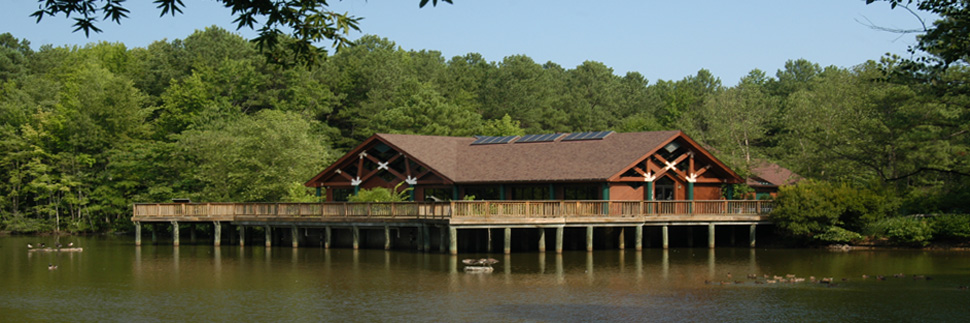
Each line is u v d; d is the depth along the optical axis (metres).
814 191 43.34
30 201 73.62
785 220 43.56
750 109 69.31
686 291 27.55
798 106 61.31
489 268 32.41
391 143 48.16
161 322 23.02
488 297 26.44
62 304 25.88
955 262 35.81
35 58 99.88
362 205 41.69
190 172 63.00
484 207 37.81
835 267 34.03
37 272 34.03
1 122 74.94
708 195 48.62
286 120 60.25
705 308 24.44
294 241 44.53
